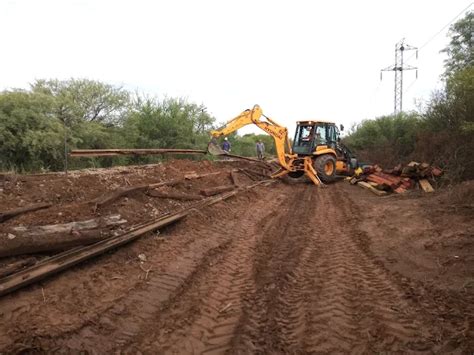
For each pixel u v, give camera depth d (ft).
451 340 12.80
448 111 50.34
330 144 60.18
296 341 13.21
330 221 30.63
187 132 72.95
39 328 12.49
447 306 15.14
